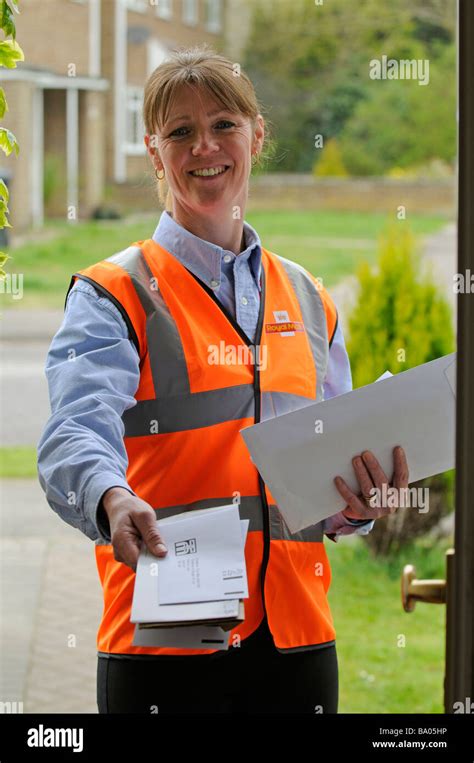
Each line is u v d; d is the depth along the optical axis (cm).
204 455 305
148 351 304
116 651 301
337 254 2961
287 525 296
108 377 288
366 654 704
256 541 306
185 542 260
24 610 776
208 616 243
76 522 273
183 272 318
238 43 4975
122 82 4066
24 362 1861
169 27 4728
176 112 315
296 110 4638
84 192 3800
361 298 914
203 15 5088
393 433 289
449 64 4275
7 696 616
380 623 773
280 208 4038
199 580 250
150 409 305
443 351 907
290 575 310
